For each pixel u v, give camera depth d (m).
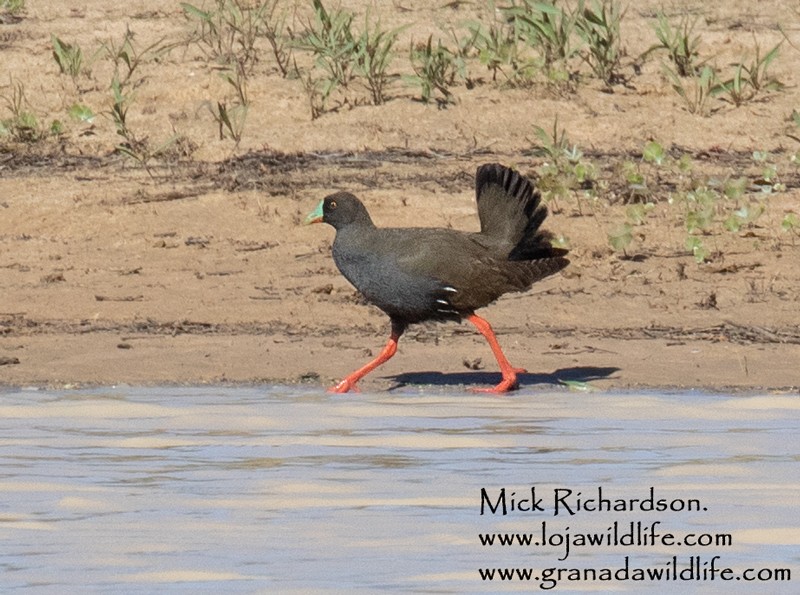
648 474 11.02
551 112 22.53
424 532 9.54
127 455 11.75
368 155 21.62
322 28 23.59
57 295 17.83
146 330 16.81
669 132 22.12
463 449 11.93
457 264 14.67
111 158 21.88
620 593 8.36
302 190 20.58
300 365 15.64
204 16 23.95
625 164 20.38
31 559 8.94
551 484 10.73
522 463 11.42
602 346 16.17
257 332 16.80
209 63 23.84
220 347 16.20
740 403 13.88
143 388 14.78
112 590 8.32
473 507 10.12
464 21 23.75
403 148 21.80
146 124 22.47
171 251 19.12
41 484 10.77
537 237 15.30
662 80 23.33
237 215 20.03
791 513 9.92
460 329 16.88
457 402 14.06
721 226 19.77
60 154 21.97
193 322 17.09
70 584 8.44
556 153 20.91
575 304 17.53
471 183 20.67
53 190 20.75
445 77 23.45
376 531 9.54
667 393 14.48
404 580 8.52
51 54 24.16
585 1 25.42
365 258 14.77
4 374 15.26
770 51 23.78
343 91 23.19
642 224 19.77
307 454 11.74
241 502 10.26
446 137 22.03
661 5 25.88
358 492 10.53
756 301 17.55
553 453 11.77
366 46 22.91
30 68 23.80
